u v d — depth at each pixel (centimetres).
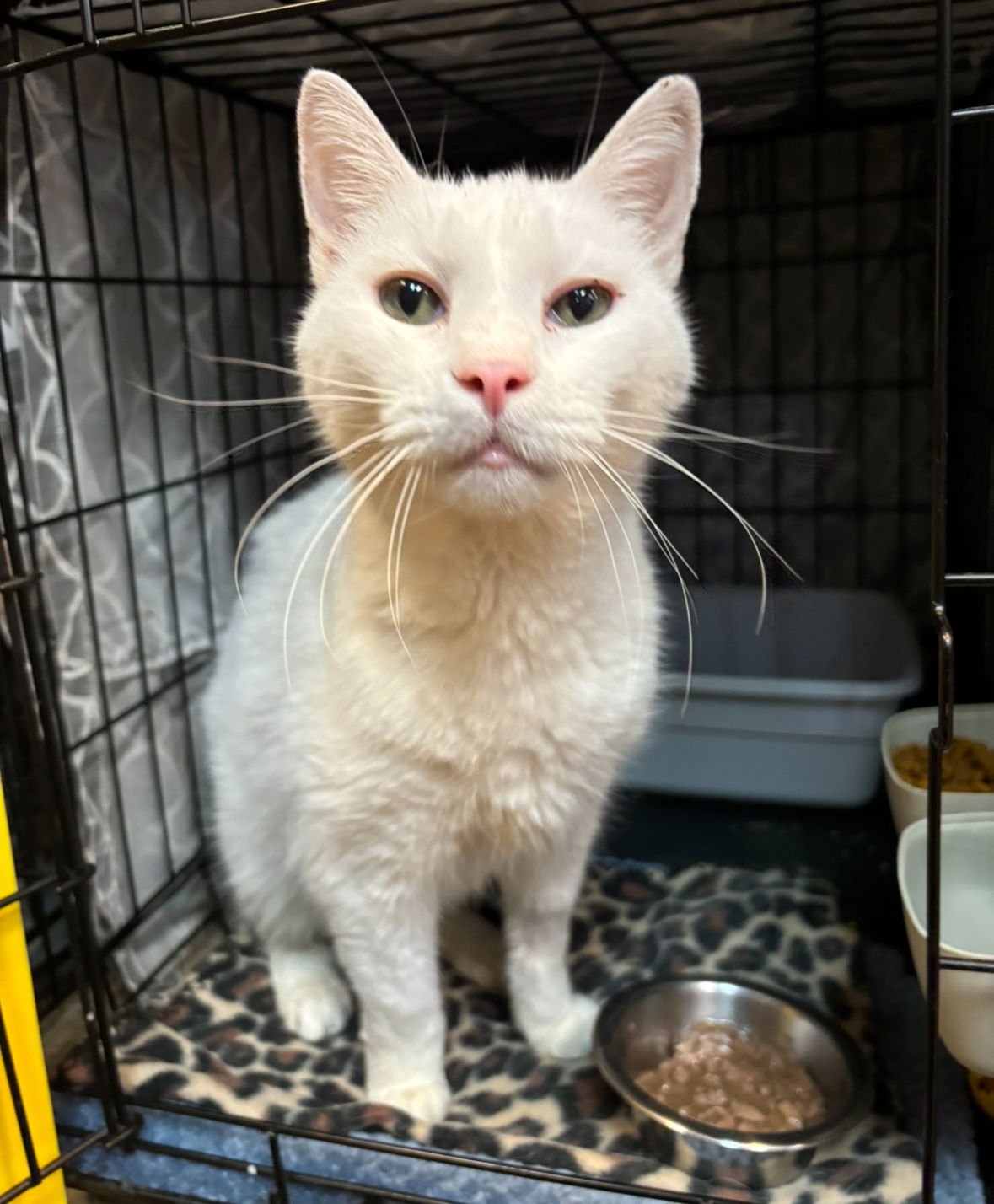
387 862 87
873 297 162
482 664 79
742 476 171
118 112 108
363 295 71
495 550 74
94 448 107
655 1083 93
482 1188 82
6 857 73
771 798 141
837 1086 91
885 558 170
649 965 112
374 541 80
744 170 161
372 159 75
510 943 102
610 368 68
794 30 107
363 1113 89
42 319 98
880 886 123
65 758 92
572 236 69
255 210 135
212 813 118
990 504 133
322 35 104
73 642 103
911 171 156
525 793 85
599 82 113
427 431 64
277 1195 79
